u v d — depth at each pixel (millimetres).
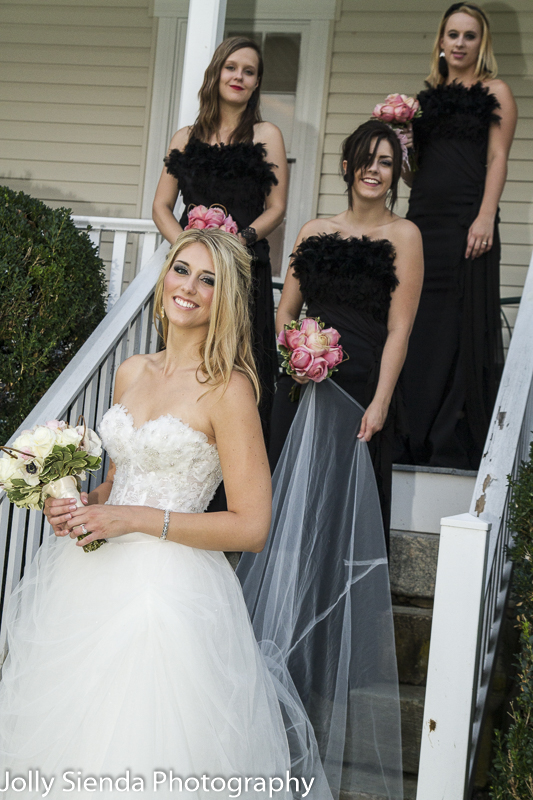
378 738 2482
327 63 5410
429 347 3742
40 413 2443
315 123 5438
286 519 2711
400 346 2877
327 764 2406
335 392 2826
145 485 1904
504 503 2467
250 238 3078
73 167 5688
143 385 2039
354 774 2447
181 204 3707
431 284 3770
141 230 3732
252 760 1770
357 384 2875
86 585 1817
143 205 5590
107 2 5613
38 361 3145
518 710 2342
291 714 2252
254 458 1888
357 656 2576
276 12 5484
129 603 1748
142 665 1677
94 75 5660
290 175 5496
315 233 3074
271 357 3271
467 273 3715
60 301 3205
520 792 2066
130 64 5609
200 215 2934
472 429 3686
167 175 3400
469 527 2025
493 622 2510
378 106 3676
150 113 5559
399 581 3082
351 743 2496
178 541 1805
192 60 3695
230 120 3350
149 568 1812
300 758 2234
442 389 3703
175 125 5535
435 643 2029
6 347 3176
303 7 5438
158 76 5551
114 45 5629
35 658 1768
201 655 1731
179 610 1748
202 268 1949
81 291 3332
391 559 3094
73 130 5691
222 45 3289
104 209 5656
